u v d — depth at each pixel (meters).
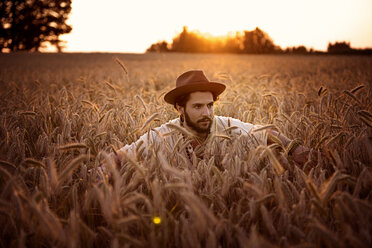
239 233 1.21
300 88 6.37
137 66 18.80
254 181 1.54
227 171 1.59
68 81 8.71
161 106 3.32
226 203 1.59
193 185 1.60
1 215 1.41
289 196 1.48
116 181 1.31
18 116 2.91
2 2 52.31
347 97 3.42
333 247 1.19
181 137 1.88
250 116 2.89
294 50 54.47
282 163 1.91
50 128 2.63
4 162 1.56
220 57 35.22
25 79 8.56
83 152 1.99
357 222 1.31
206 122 2.37
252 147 1.93
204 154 1.96
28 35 53.34
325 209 1.37
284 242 1.16
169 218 1.39
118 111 3.20
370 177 1.46
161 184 1.61
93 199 1.56
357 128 2.26
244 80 8.02
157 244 1.23
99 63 22.23
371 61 18.27
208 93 2.39
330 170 1.92
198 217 1.11
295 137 2.28
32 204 1.16
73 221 1.23
